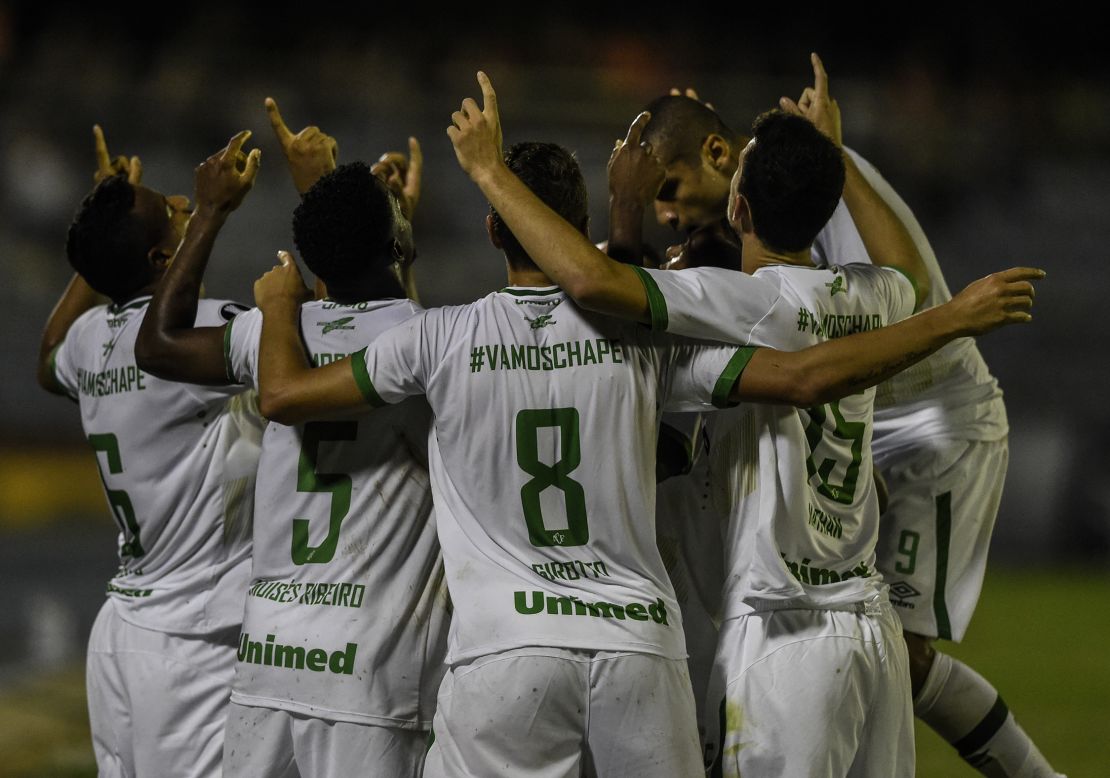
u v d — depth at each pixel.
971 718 14.41
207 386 12.71
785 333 10.91
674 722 10.44
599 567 10.61
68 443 52.56
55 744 22.23
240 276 58.88
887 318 11.88
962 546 14.52
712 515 12.17
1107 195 67.38
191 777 12.88
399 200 13.86
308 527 11.64
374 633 11.28
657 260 14.11
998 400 14.98
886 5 75.12
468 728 10.32
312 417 11.19
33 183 58.19
